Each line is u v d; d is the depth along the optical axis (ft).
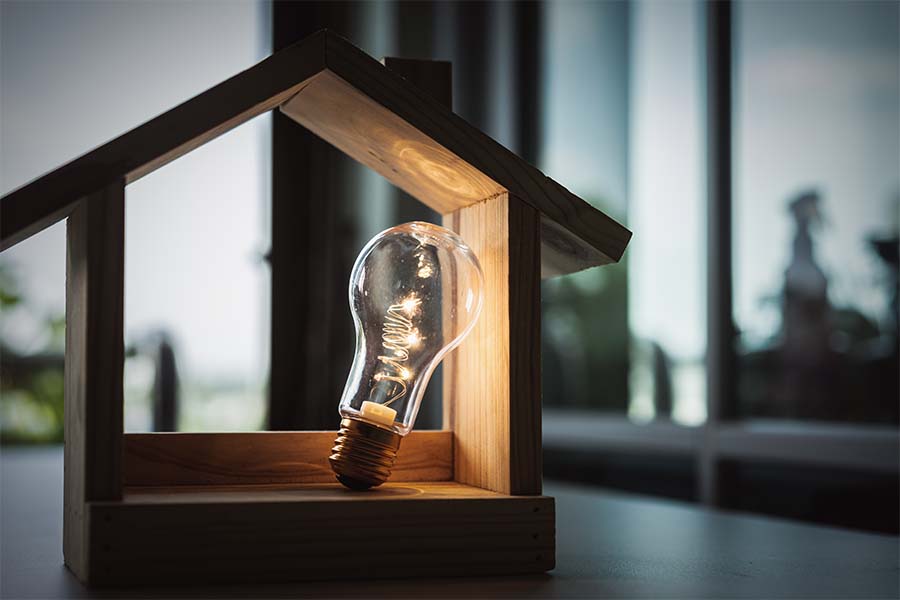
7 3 7.34
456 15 7.80
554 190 2.59
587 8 7.93
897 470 5.20
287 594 2.17
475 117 8.19
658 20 7.13
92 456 2.28
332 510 2.35
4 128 7.31
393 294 2.59
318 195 5.62
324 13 6.14
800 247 6.02
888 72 5.52
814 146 5.94
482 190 2.71
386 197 5.98
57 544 3.07
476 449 2.78
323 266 5.61
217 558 2.27
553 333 8.06
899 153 5.43
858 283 5.64
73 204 2.31
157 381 6.93
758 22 6.36
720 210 6.46
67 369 2.62
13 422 8.00
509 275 2.57
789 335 6.06
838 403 5.74
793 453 5.83
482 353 2.75
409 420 2.62
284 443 2.81
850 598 2.31
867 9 5.66
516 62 8.51
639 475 7.25
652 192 7.12
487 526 2.45
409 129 2.54
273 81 2.41
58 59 7.42
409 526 2.39
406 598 2.14
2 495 4.76
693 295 6.67
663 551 3.08
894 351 5.45
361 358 2.63
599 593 2.27
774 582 2.52
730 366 6.42
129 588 2.22
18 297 7.86
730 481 6.40
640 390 7.15
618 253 2.63
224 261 6.91
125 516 2.23
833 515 5.73
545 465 8.21
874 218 5.58
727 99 6.53
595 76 7.82
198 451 2.75
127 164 2.32
